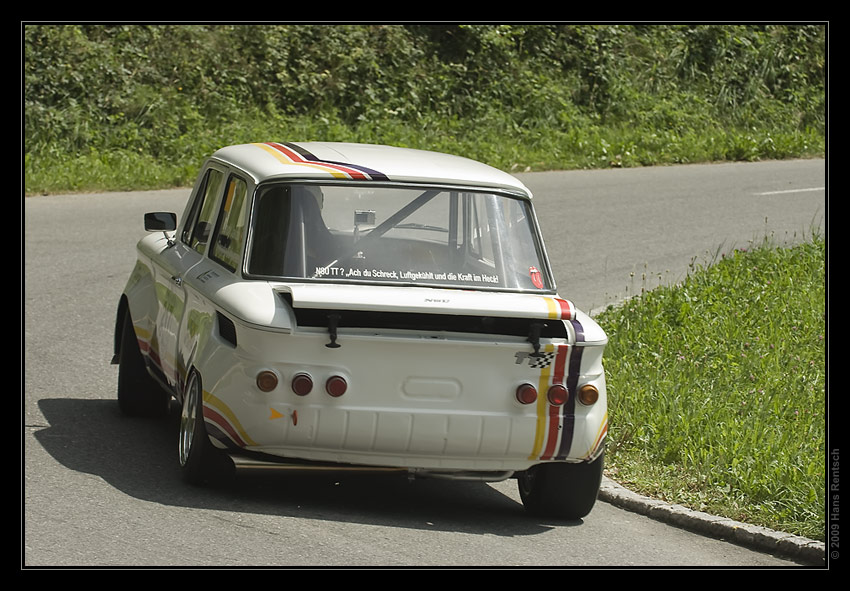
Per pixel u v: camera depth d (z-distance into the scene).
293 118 40.97
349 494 11.11
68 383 15.02
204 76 40.91
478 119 43.75
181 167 34.66
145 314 12.97
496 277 10.66
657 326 18.62
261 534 9.39
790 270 23.61
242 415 9.69
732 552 10.31
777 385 15.56
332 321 9.59
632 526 10.90
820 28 55.91
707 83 51.94
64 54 38.41
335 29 44.81
